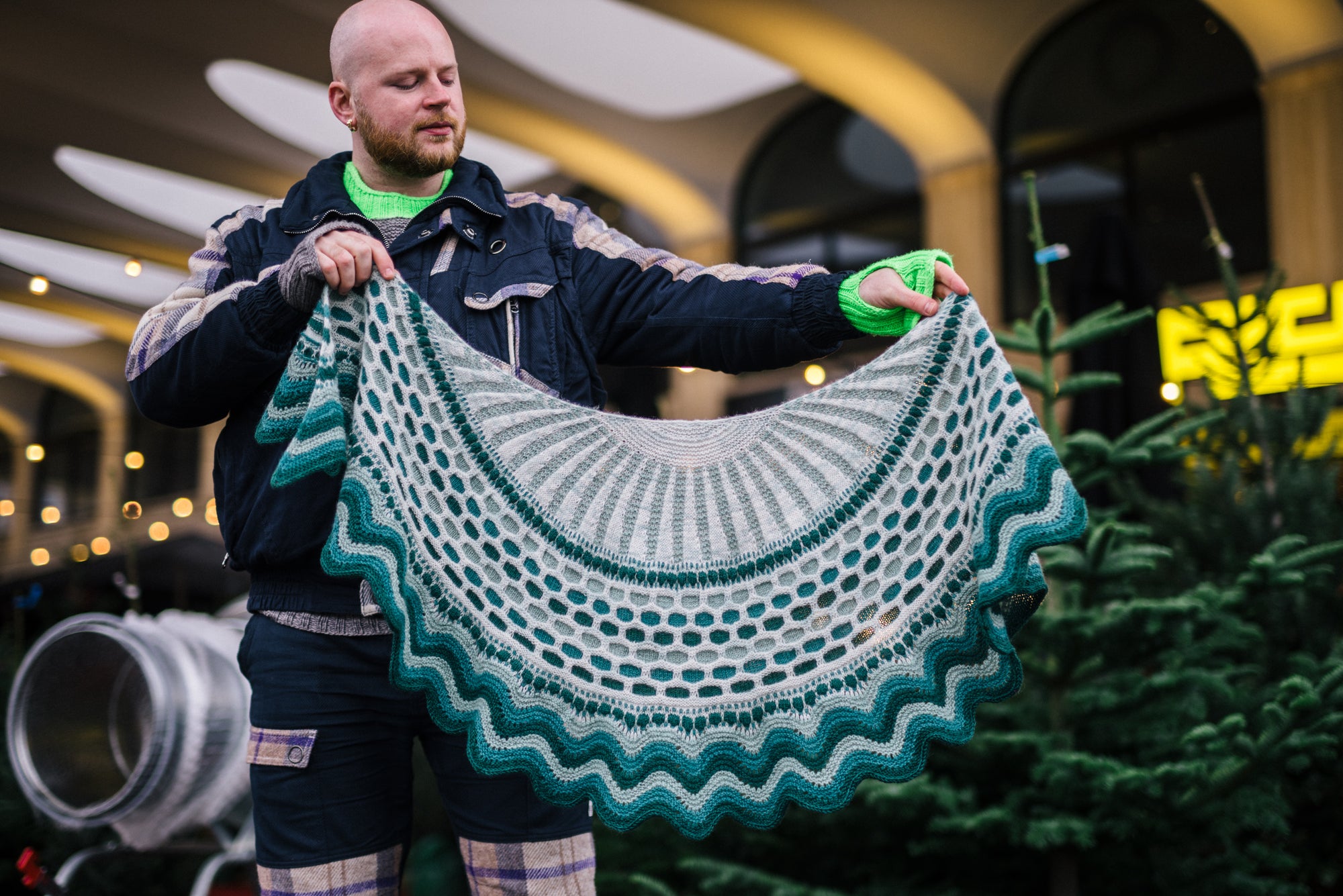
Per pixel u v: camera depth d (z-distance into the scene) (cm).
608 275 192
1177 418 373
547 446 175
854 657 169
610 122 1346
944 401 167
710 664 173
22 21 1130
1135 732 301
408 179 186
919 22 1095
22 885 470
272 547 171
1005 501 153
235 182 1433
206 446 2061
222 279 182
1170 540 370
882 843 321
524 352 182
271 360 166
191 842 433
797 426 178
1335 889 330
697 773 169
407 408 165
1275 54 975
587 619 172
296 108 1332
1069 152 1142
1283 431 377
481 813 179
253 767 175
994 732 308
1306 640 332
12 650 625
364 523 152
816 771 167
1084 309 524
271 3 1077
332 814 173
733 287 184
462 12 1144
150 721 355
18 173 1446
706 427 181
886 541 169
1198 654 302
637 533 177
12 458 2373
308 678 172
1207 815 279
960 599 162
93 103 1262
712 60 1262
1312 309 924
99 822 339
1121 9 1104
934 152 1233
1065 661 294
